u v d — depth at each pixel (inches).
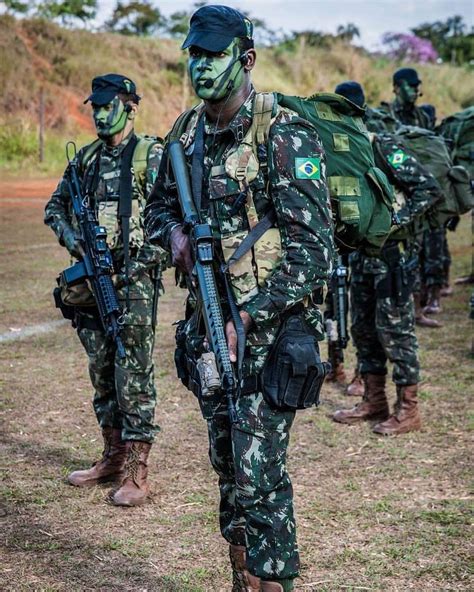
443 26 2106.3
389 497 156.0
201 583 124.6
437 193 178.7
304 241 96.4
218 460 107.3
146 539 139.0
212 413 104.9
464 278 402.3
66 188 159.0
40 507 151.6
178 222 107.9
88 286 152.3
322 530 142.3
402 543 137.3
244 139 99.6
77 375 238.8
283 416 99.9
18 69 1077.1
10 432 192.1
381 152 179.2
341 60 1573.6
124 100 150.2
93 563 130.4
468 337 291.9
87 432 193.5
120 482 160.6
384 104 306.0
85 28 1285.7
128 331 149.8
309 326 103.3
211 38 97.8
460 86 1633.9
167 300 354.3
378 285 189.6
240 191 99.1
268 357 99.4
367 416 202.2
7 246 475.5
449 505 151.9
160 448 183.0
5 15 1155.9
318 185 97.8
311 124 102.0
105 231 148.3
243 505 99.9
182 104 1241.4
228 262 99.6
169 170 110.3
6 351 263.0
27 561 130.6
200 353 103.6
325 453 180.9
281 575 99.2
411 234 185.5
